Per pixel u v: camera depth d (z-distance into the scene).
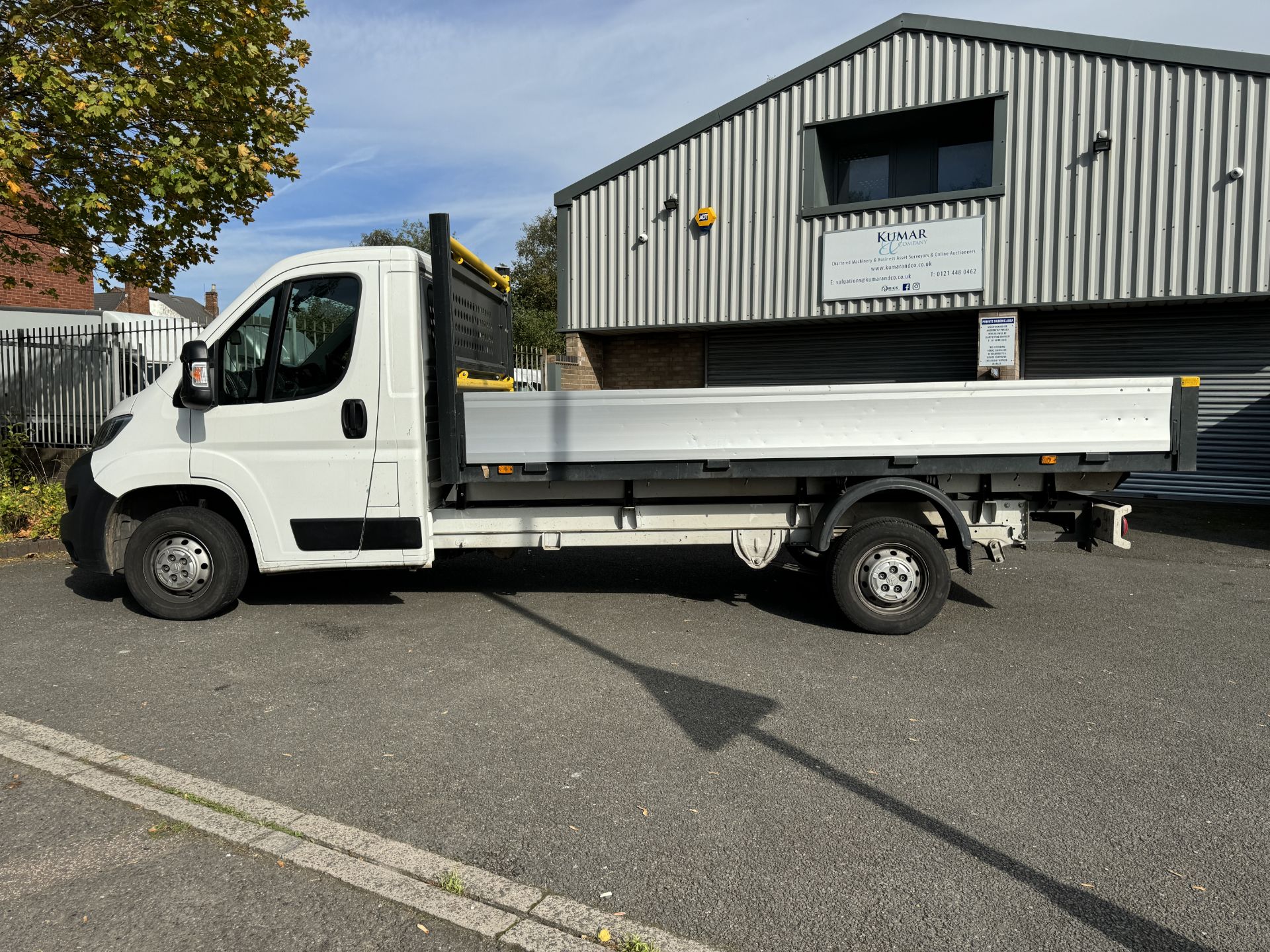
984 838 3.28
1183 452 5.58
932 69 12.01
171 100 9.77
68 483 6.26
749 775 3.80
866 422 5.71
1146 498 12.45
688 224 13.66
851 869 3.07
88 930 2.70
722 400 5.73
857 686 4.96
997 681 5.07
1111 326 12.18
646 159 13.83
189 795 3.58
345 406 5.92
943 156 12.77
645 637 5.93
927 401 5.67
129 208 10.59
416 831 3.31
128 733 4.24
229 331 6.01
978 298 11.99
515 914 2.79
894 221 12.34
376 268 5.89
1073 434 5.62
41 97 9.18
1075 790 3.68
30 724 4.33
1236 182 10.58
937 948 2.63
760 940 2.67
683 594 7.19
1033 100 11.53
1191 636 6.05
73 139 9.66
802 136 12.83
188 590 6.20
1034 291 11.70
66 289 20.55
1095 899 2.89
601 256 14.34
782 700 4.73
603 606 6.80
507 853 3.16
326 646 5.68
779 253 13.09
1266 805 3.55
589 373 15.04
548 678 5.08
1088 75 11.22
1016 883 2.98
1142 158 11.02
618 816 3.44
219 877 3.00
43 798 3.56
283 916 2.78
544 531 6.25
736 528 6.22
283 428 5.96
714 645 5.76
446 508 6.26
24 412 13.84
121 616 6.39
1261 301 11.37
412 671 5.19
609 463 5.82
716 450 5.77
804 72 12.68
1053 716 4.53
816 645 5.77
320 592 7.19
